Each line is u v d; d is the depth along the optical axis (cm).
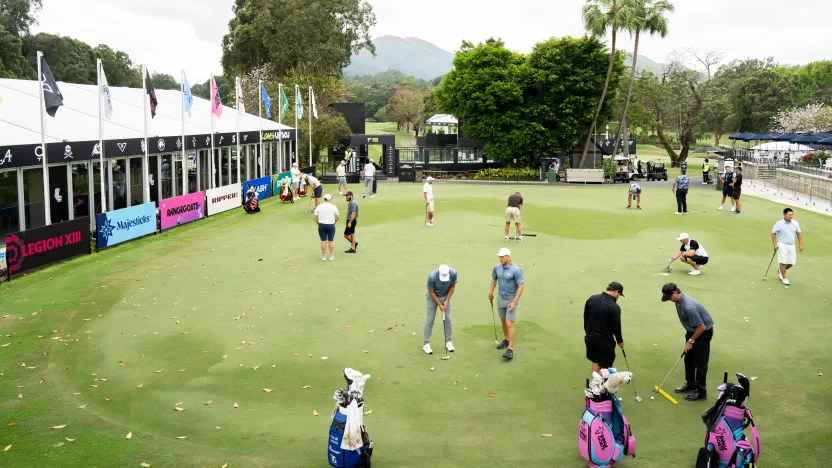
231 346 1109
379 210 2875
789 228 1546
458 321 1255
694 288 1520
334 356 1066
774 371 1012
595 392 711
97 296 1414
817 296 1452
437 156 5134
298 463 729
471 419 845
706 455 698
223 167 3428
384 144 4759
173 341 1132
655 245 2080
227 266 1722
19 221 1870
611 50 4569
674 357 1069
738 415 691
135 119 2581
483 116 4791
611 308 904
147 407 873
